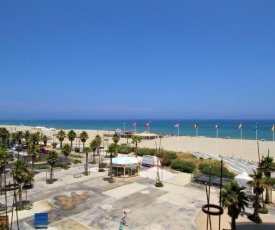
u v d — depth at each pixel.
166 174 57.50
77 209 36.75
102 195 43.31
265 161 38.88
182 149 110.25
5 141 110.06
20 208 36.59
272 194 44.72
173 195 43.72
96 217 34.06
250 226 32.28
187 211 36.62
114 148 52.72
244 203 26.70
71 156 84.12
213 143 131.25
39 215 30.61
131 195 43.50
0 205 36.94
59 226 31.31
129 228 30.94
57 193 44.12
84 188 47.31
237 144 125.50
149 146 118.62
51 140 140.62
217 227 31.75
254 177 34.03
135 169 58.00
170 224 32.28
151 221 33.06
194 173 54.06
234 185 27.77
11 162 72.62
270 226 32.38
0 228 29.53
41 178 54.53
